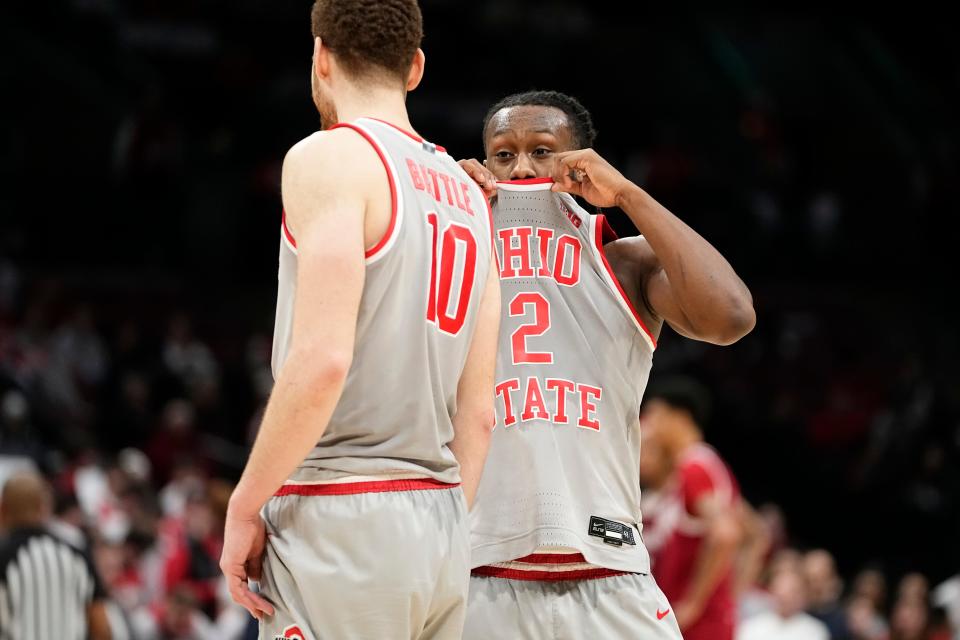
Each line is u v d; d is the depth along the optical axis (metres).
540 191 6.12
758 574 18.78
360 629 4.66
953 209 37.44
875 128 40.94
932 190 37.84
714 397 30.81
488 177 5.98
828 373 33.66
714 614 11.59
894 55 41.31
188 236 35.28
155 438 25.75
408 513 4.76
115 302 32.81
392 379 4.79
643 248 6.18
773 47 44.00
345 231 4.59
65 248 35.09
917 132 39.81
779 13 44.09
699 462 11.73
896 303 35.91
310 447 4.52
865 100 41.41
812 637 16.08
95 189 36.28
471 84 42.72
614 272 6.12
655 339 6.16
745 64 43.66
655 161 38.41
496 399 5.94
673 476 12.25
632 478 6.01
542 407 5.89
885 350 34.75
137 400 27.33
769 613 16.78
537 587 5.88
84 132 37.72
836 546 29.22
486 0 44.09
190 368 29.09
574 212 6.15
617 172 5.84
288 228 4.82
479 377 5.25
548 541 5.70
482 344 5.27
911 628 16.62
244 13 42.72
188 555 16.56
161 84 39.59
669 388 12.31
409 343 4.82
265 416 4.54
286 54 42.84
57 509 15.23
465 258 5.09
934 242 37.28
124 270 34.19
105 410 27.23
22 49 37.81
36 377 25.67
